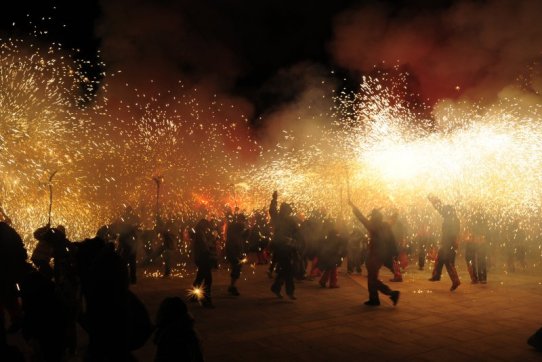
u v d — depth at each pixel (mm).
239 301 9141
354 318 7773
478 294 9773
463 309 8414
